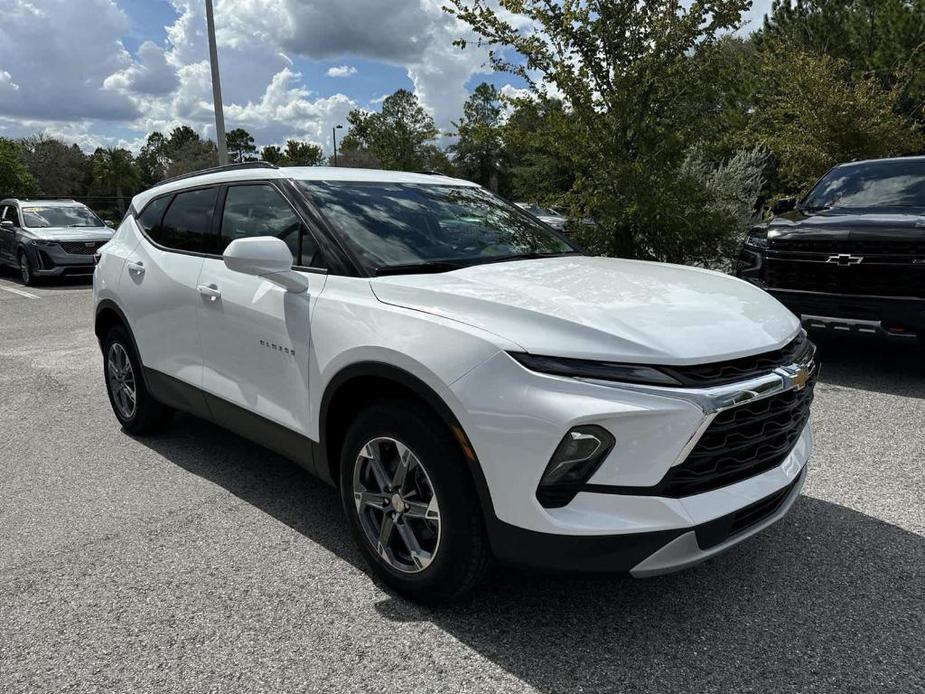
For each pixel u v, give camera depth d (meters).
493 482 2.34
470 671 2.37
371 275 2.95
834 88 13.14
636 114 8.52
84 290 13.04
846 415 4.93
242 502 3.71
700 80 8.32
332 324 2.87
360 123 46.94
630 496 2.26
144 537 3.33
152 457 4.38
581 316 2.42
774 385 2.44
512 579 2.92
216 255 3.75
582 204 9.12
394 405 2.64
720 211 9.15
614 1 8.41
